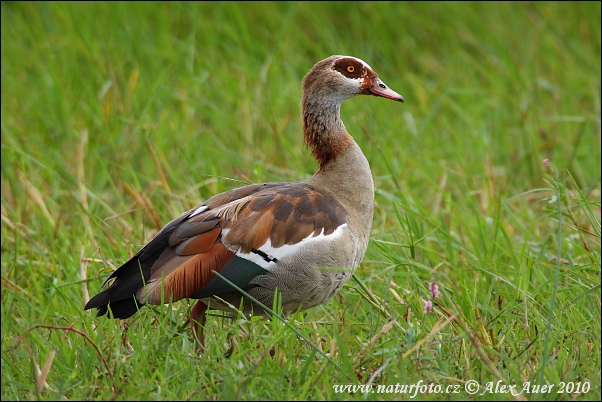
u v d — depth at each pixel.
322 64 10.55
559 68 18.12
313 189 9.84
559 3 19.73
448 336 9.05
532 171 14.65
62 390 7.94
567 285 9.90
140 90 15.96
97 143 15.01
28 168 14.38
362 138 14.61
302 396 7.72
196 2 18.94
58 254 11.79
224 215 9.16
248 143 14.91
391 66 18.73
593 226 9.64
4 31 18.72
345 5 20.22
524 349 8.33
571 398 7.75
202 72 16.94
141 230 12.30
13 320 10.48
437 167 14.43
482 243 11.69
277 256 9.11
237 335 8.80
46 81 16.45
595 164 14.21
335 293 9.65
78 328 9.49
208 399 7.94
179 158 14.49
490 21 19.62
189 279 8.88
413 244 10.43
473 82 17.92
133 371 8.34
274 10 19.45
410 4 20.06
